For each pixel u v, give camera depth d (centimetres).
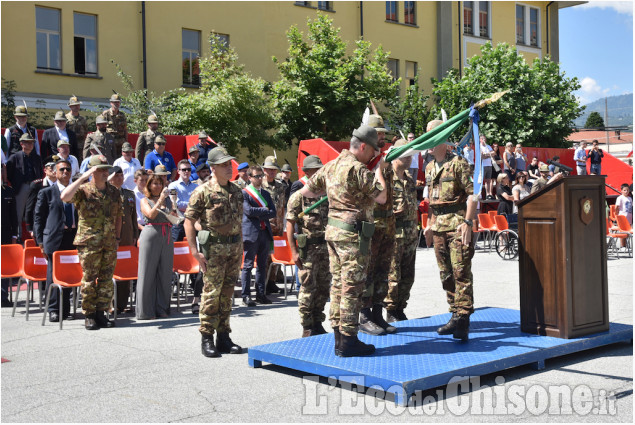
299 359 566
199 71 2241
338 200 579
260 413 486
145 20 2102
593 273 648
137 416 483
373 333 661
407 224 751
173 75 2172
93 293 815
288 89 2156
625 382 552
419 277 1227
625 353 649
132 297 989
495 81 2494
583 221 638
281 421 468
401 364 541
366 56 2481
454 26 3023
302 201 723
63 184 901
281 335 760
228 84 1908
